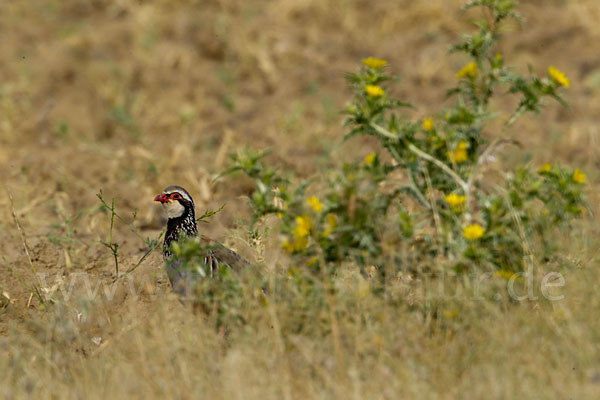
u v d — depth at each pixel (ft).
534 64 80.48
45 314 43.37
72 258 49.96
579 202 39.40
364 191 37.24
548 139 65.72
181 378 33.27
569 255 39.17
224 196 58.65
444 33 88.99
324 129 70.03
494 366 32.35
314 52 86.02
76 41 90.99
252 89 80.74
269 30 90.89
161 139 71.41
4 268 48.78
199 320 36.24
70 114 76.69
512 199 37.99
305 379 32.60
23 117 76.28
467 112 38.47
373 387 31.45
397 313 35.73
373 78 38.65
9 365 36.60
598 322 34.78
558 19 89.10
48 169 63.77
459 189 39.22
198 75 83.51
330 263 36.99
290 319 35.24
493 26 40.27
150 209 56.90
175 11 97.45
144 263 48.80
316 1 94.53
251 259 44.09
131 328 38.63
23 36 94.32
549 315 35.60
